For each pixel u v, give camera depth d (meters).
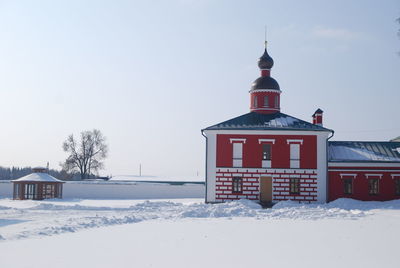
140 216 29.97
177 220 28.72
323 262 13.75
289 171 44.03
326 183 44.06
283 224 26.06
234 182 44.28
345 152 46.69
